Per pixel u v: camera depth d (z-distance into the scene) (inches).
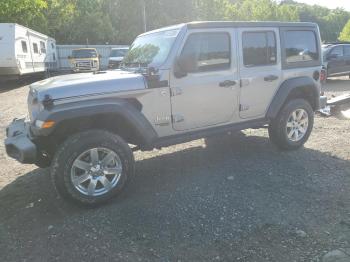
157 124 182.1
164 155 233.9
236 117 209.3
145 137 175.3
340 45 652.7
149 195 175.6
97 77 174.7
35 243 139.6
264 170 201.6
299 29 228.8
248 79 207.2
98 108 160.6
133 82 172.7
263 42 212.8
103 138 162.2
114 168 167.0
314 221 147.9
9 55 673.0
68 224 151.8
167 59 180.2
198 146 250.4
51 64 1021.8
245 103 209.3
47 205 169.5
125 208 163.5
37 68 842.2
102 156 165.5
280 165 208.8
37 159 172.1
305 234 138.6
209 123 200.2
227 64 199.3
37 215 160.9
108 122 174.9
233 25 199.6
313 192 173.6
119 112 165.3
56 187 157.8
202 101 192.9
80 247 135.8
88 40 1715.1
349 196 168.7
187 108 189.2
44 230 148.0
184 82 185.6
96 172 163.6
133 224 149.9
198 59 188.9
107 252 132.3
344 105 381.1
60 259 129.5
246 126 213.9
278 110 221.1
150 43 201.2
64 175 156.5
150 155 234.8
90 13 1738.4
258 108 215.8
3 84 805.9
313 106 247.0
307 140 255.8
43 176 205.6
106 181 165.6
